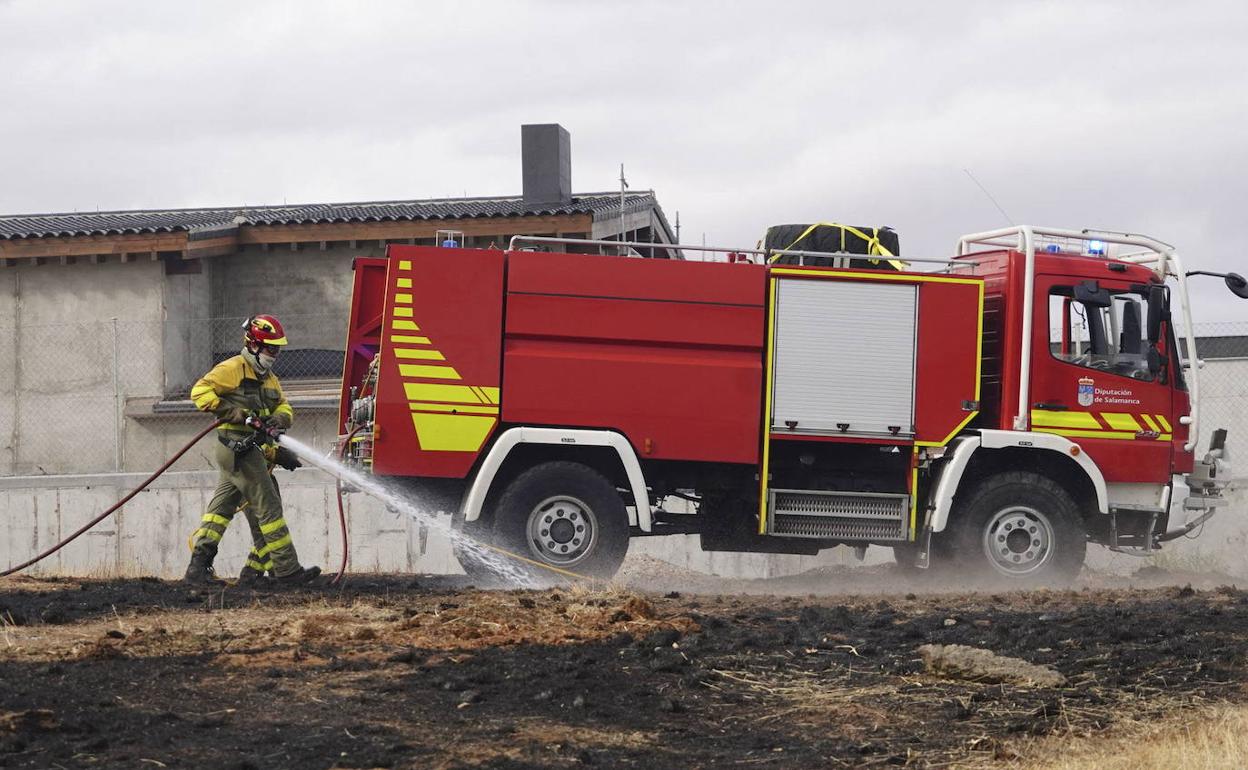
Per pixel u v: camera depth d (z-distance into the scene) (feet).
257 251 77.77
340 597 30.37
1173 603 32.73
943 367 37.91
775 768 17.38
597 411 36.32
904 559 42.22
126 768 15.79
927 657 23.04
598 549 36.35
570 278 36.40
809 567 49.57
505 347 36.14
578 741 18.08
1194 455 40.16
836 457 38.52
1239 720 19.83
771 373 37.17
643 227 82.33
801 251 39.34
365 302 39.60
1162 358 39.47
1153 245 40.34
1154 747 18.33
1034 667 22.66
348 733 17.78
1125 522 40.27
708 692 21.30
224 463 32.65
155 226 74.90
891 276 37.70
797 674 22.68
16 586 32.24
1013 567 38.63
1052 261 38.93
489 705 19.69
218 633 24.16
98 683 19.85
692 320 36.83
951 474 37.70
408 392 35.78
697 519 39.17
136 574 41.19
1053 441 38.40
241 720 18.28
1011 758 18.12
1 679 19.76
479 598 30.55
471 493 35.60
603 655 23.38
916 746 18.69
